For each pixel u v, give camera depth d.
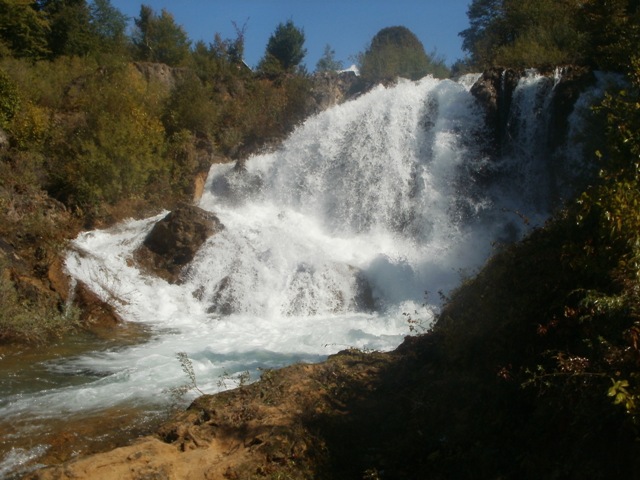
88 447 7.38
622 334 5.00
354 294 14.95
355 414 6.77
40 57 30.62
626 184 5.88
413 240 18.22
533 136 18.70
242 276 15.28
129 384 9.54
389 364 7.96
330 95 28.56
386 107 20.70
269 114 26.11
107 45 35.19
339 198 20.11
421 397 6.66
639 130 6.44
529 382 5.25
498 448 5.36
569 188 16.62
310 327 13.39
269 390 7.37
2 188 16.22
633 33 15.81
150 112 23.23
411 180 19.27
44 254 14.44
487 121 19.30
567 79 18.67
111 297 14.27
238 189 21.53
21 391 9.31
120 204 19.11
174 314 14.61
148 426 7.91
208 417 6.87
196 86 24.77
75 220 17.55
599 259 5.80
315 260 15.41
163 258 16.16
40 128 19.95
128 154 19.59
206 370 10.25
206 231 16.34
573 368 5.01
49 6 33.62
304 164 21.30
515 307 6.60
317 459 5.96
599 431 4.63
